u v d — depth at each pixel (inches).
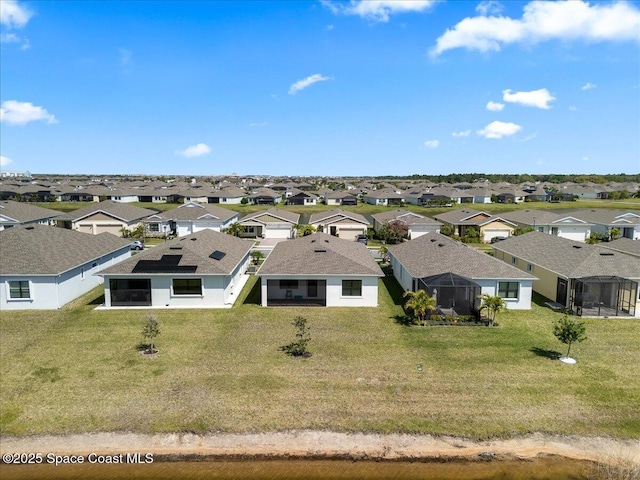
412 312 1173.1
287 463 594.6
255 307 1221.1
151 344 900.0
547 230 2443.4
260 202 4626.0
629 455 609.3
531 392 748.0
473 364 852.0
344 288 1237.1
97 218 2544.3
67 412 680.4
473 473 583.8
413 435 641.0
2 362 847.1
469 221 2583.7
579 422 671.1
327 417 674.8
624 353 911.0
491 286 1212.5
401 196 4626.0
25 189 4571.9
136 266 1208.8
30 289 1171.3
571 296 1210.0
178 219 2623.0
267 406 701.3
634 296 1175.6
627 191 5447.8
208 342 954.1
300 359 869.2
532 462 601.0
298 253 1316.4
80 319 1100.5
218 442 624.1
